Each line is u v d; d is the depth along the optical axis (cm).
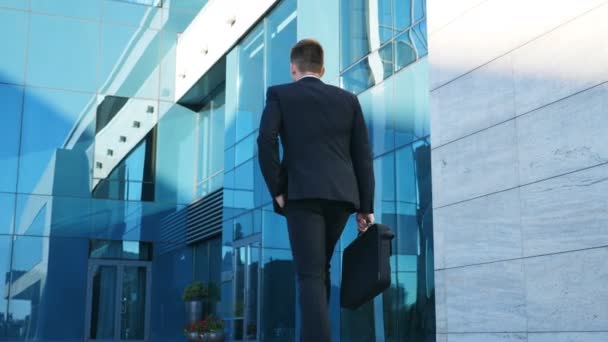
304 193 300
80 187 2261
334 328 1341
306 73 326
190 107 2447
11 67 2247
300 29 1662
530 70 786
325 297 306
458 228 871
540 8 780
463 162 871
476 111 859
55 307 2164
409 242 1148
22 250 2164
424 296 1093
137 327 2266
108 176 2303
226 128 2111
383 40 1293
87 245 2238
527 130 782
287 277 1652
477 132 854
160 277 2320
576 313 702
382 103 1276
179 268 2353
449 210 889
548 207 746
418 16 1192
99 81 2342
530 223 768
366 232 319
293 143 310
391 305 1179
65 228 2220
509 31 820
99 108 2333
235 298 1920
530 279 760
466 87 879
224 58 2156
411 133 1176
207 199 2273
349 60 1402
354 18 1403
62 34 2320
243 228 1923
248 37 2030
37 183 2214
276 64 1853
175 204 2378
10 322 2108
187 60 2380
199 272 2353
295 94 314
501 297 798
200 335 1892
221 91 2323
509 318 784
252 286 1828
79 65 2325
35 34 2289
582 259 701
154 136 2392
